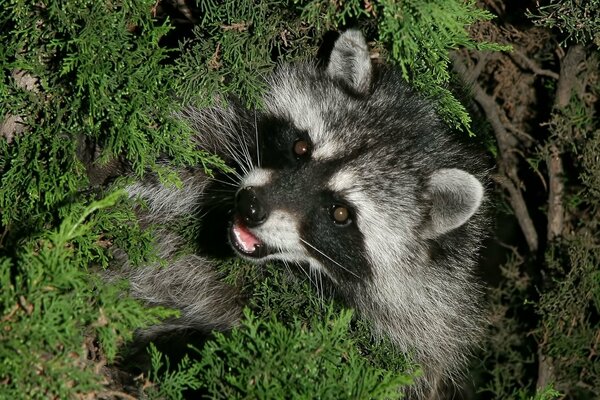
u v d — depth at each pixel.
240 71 5.82
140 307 3.98
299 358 4.15
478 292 7.43
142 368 5.93
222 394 4.37
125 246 5.66
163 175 5.70
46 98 5.27
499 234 9.58
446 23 4.82
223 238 6.56
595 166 7.92
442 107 6.44
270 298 6.32
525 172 9.45
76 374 3.79
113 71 5.07
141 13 5.21
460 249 6.96
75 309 3.84
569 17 6.53
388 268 6.49
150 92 5.14
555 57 8.80
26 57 5.13
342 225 6.16
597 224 8.23
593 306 8.43
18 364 3.63
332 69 6.42
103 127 5.43
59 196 5.17
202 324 6.71
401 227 6.40
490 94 9.32
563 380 8.25
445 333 7.00
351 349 4.53
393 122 6.38
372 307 6.65
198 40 6.03
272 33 5.90
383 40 5.41
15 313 3.71
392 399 4.77
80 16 4.98
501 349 8.98
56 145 5.21
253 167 6.23
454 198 6.31
